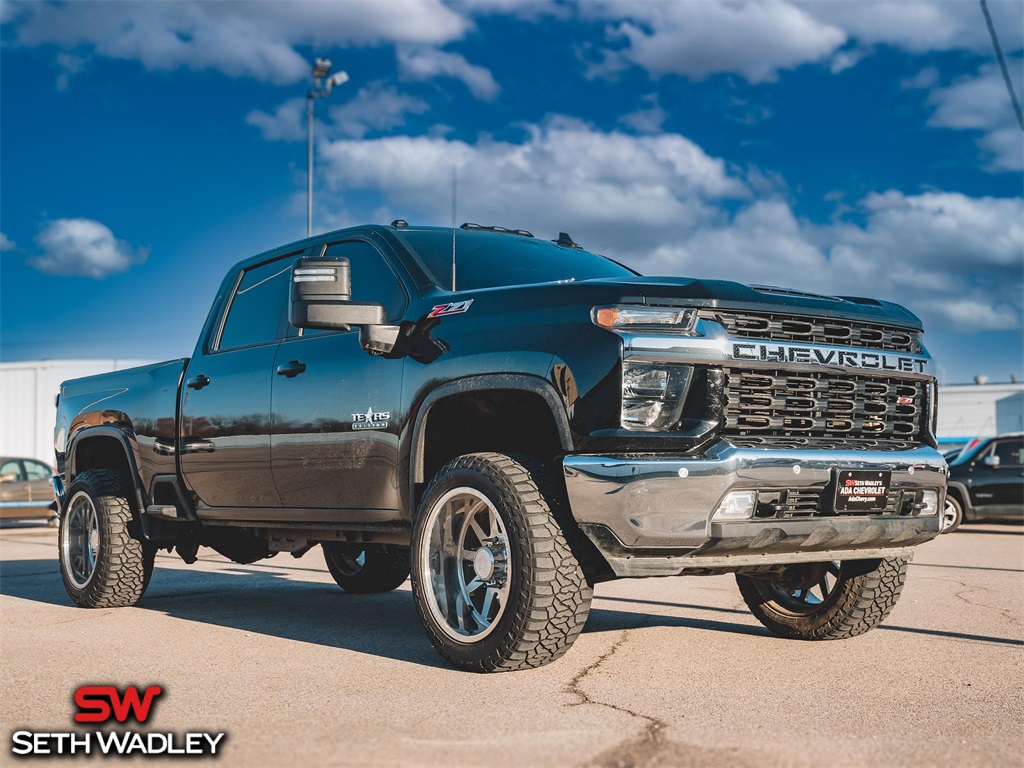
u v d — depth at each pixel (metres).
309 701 3.77
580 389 4.00
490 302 4.49
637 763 2.94
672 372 4.01
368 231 5.38
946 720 3.48
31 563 10.18
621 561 3.99
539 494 4.13
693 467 3.93
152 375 6.50
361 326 4.73
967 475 16.14
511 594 4.09
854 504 4.28
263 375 5.53
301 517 5.34
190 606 6.72
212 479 5.90
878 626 5.62
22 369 34.62
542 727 3.35
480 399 4.52
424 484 4.65
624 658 4.61
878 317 4.55
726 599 6.76
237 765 2.97
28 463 19.31
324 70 24.73
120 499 6.55
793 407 4.23
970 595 7.10
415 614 6.29
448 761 2.97
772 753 3.04
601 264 5.72
